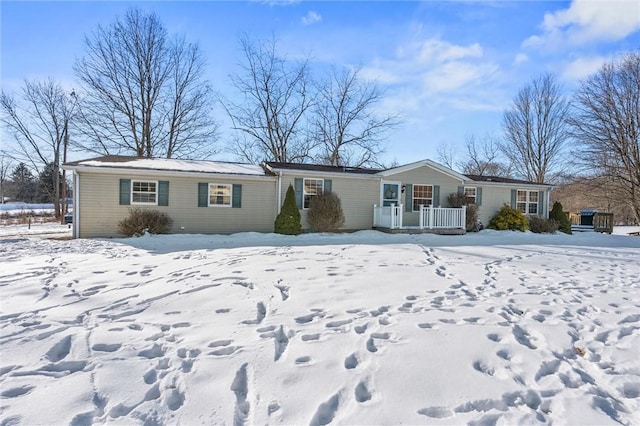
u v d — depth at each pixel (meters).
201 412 2.02
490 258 7.87
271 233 13.52
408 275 5.58
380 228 15.27
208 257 7.25
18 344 2.89
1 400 2.11
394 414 1.99
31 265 6.39
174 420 1.95
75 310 3.76
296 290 4.57
